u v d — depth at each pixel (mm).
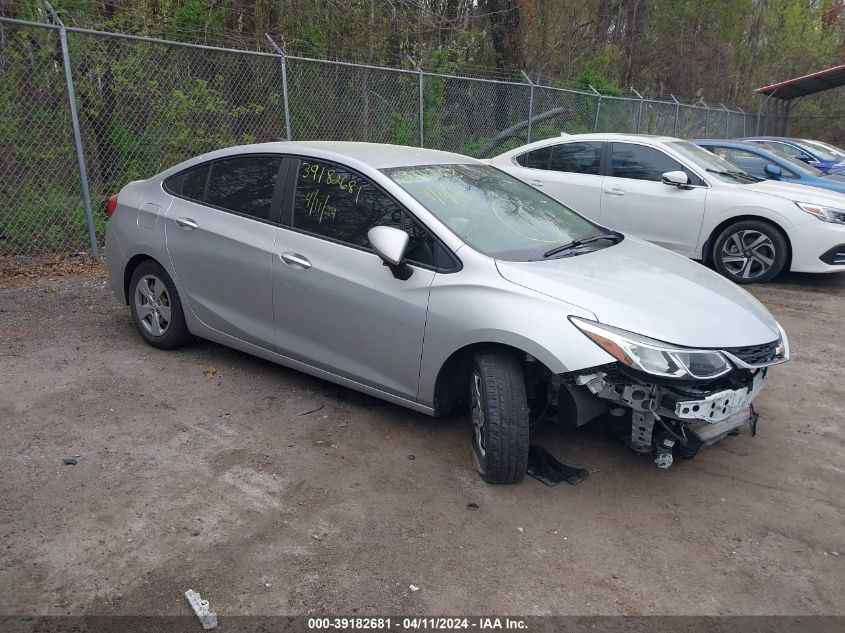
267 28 12273
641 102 16547
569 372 3242
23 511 3160
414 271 3723
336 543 3055
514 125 13023
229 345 4723
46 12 8844
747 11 28188
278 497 3379
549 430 4211
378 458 3781
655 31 25531
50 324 5656
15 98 7453
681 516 3377
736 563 3049
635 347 3174
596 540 3164
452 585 2830
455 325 3529
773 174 10406
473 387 3646
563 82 18203
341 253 3994
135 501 3287
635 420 3422
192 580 2783
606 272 3736
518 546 3094
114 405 4254
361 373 4012
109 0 10305
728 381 3389
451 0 15617
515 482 3547
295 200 4281
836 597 2859
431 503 3385
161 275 4988
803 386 5039
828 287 8000
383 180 3971
